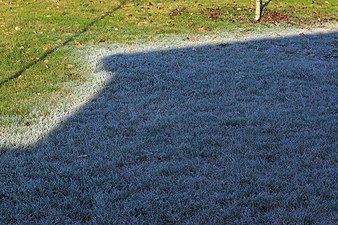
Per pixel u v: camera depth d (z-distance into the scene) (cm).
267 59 928
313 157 509
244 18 1387
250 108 656
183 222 394
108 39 1113
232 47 1027
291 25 1304
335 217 395
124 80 786
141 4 1648
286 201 418
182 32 1198
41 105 673
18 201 424
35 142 550
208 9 1523
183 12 1475
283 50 1006
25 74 820
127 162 497
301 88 745
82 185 450
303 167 486
